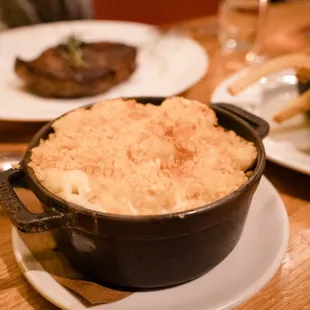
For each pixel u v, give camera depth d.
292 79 1.00
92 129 0.61
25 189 0.70
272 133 0.83
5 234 0.66
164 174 0.53
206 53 1.26
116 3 2.13
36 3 1.84
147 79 1.12
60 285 0.53
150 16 2.17
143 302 0.51
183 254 0.50
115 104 0.67
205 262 0.53
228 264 0.56
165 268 0.51
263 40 1.31
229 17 1.28
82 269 0.54
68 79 1.01
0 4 1.81
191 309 0.50
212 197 0.52
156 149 0.56
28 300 0.55
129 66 1.11
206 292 0.52
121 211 0.49
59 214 0.48
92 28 1.39
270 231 0.60
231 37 1.29
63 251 0.56
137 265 0.50
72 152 0.56
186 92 1.05
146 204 0.50
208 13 2.21
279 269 0.59
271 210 0.64
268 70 0.80
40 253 0.58
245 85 0.79
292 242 0.63
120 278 0.52
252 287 0.52
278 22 1.42
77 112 0.64
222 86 0.97
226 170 0.55
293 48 1.25
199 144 0.58
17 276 0.59
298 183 0.75
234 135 0.62
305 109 0.80
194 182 0.52
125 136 0.58
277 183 0.75
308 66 0.80
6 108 0.97
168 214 0.46
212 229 0.50
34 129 0.93
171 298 0.52
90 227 0.47
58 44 1.21
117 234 0.47
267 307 0.54
